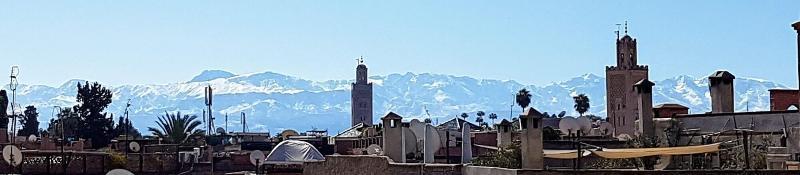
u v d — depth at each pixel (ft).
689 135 172.86
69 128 471.62
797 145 148.15
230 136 474.90
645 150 141.90
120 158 229.66
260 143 370.73
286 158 211.41
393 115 174.70
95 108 484.33
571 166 164.66
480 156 175.11
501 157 155.22
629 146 176.96
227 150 364.79
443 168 136.46
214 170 276.00
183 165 268.41
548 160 164.76
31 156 205.36
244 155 284.00
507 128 184.96
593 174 114.01
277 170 204.64
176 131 417.69
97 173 220.64
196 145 353.51
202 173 270.46
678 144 173.37
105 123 483.92
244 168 280.51
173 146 280.72
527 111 139.13
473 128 336.08
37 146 292.20
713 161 158.81
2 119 374.22
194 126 446.60
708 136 167.94
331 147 323.98
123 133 493.77
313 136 372.99
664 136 176.96
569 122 190.19
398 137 173.88
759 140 160.56
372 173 148.66
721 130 169.78
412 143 186.91
